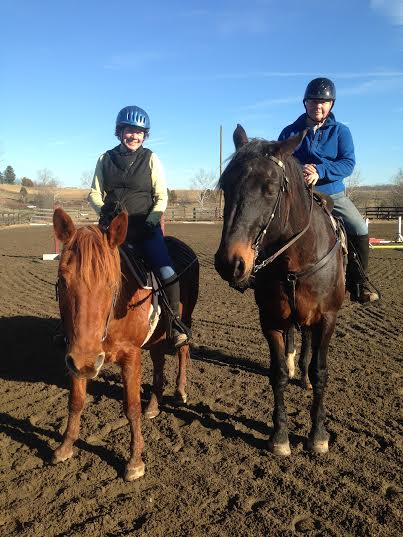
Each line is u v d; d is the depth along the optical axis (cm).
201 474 359
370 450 392
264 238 338
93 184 419
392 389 510
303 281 369
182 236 2269
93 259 287
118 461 376
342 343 666
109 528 303
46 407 469
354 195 5453
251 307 873
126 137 403
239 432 422
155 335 412
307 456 386
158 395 457
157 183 411
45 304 886
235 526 303
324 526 304
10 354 617
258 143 336
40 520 308
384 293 982
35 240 2175
